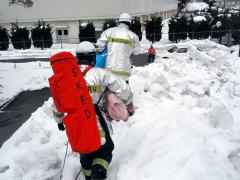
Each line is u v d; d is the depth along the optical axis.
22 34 24.86
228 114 4.22
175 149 3.17
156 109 4.89
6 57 21.28
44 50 23.91
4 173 3.72
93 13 27.27
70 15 27.48
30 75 11.79
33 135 4.79
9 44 26.88
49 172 3.27
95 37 25.11
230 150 3.03
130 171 3.04
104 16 27.22
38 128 4.92
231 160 2.93
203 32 25.86
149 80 7.02
